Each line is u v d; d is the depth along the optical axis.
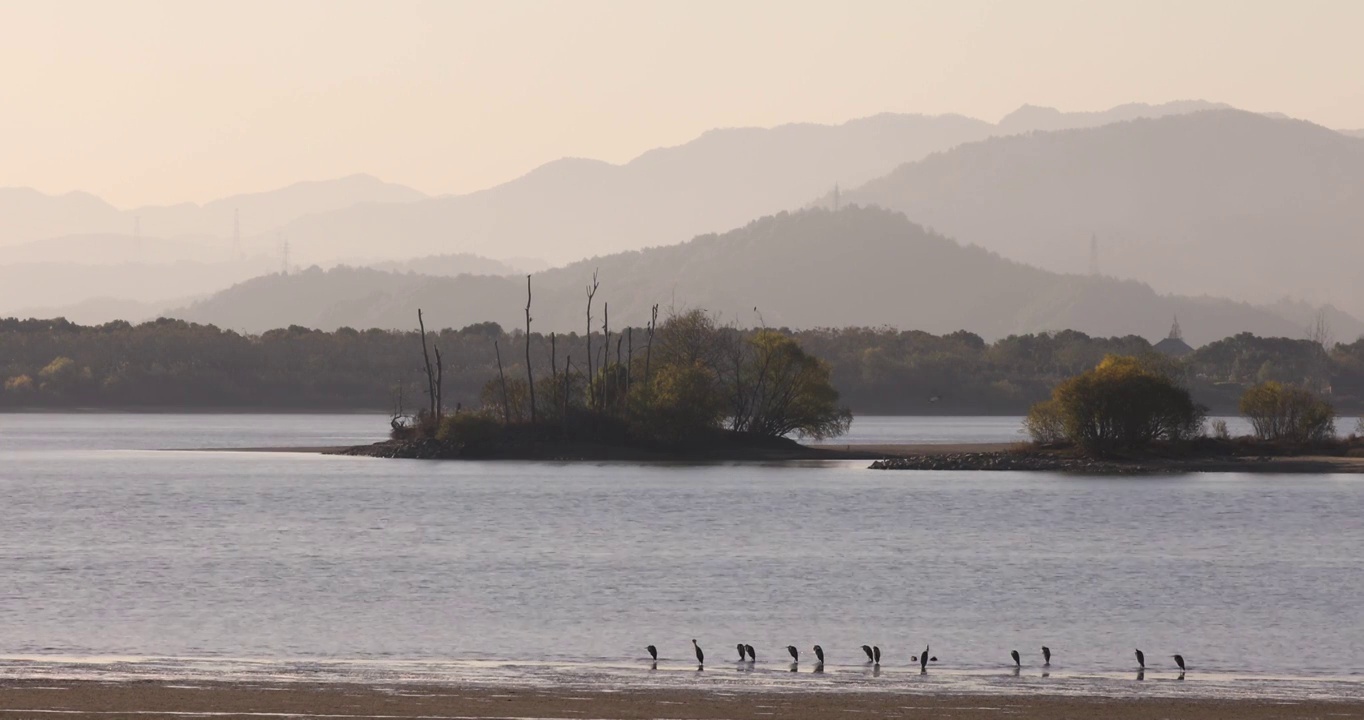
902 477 131.62
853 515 98.94
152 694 35.72
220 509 103.69
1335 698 38.62
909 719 34.16
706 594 61.94
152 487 123.31
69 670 41.47
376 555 76.56
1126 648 49.03
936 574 69.12
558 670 42.84
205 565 71.88
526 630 52.31
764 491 117.25
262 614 55.81
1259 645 49.66
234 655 46.78
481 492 117.00
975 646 49.47
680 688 38.75
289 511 102.25
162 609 56.91
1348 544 82.06
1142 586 64.94
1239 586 64.94
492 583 65.31
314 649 48.09
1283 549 79.75
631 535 86.94
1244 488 117.56
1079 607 58.62
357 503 108.06
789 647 45.31
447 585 64.50
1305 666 45.78
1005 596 61.69
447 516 98.12
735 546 81.12
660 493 115.94
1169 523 93.44
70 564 72.25
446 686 38.34
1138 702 37.19
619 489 119.62
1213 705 36.62
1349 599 60.84
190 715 33.00
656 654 46.69
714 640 50.50
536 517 97.62
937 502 108.06
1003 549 79.69
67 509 104.00
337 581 65.81
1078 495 112.88
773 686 39.59
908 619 55.41
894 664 45.81
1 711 33.19
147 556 75.81
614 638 50.66
